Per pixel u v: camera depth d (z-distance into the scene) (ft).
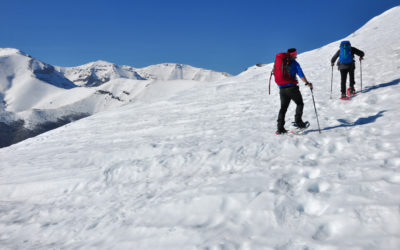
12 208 20.39
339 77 45.37
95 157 27.76
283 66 19.94
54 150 38.24
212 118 38.63
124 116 60.29
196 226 11.89
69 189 21.65
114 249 11.98
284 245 9.27
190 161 20.72
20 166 30.42
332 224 9.62
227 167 18.25
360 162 13.78
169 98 73.97
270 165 16.46
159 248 11.11
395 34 79.66
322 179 12.83
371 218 9.24
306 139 19.26
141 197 16.67
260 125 28.50
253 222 11.02
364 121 20.81
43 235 15.47
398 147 14.37
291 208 11.16
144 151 26.14
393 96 24.67
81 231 14.65
